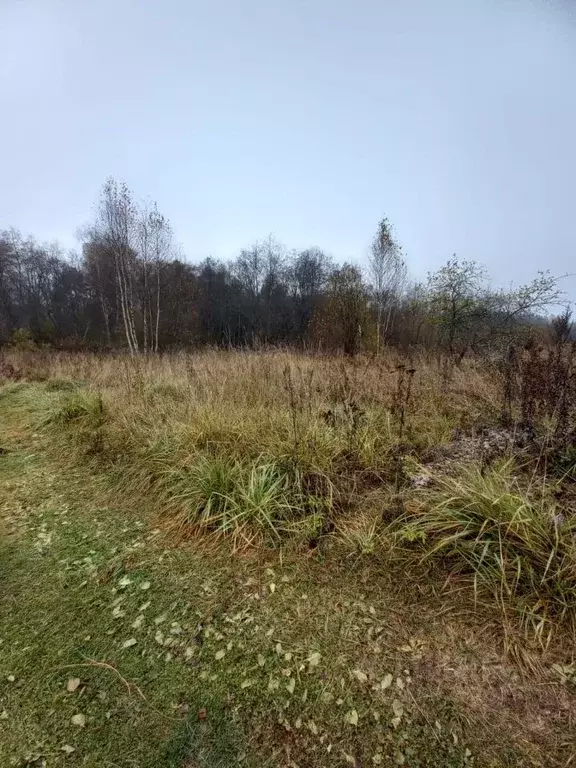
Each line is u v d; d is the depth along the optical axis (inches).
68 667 62.6
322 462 112.1
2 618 73.9
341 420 137.2
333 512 97.0
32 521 109.6
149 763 48.6
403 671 58.1
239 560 86.7
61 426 189.8
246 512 95.4
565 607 62.3
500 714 51.0
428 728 50.2
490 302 369.4
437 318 401.7
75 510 114.9
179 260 1047.6
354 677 57.9
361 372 213.5
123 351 634.2
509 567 70.3
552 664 56.8
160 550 93.0
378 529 88.2
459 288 381.4
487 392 158.1
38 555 93.5
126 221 673.6
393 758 47.4
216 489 105.6
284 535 92.9
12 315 1133.1
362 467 114.0
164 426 154.9
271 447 119.6
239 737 51.2
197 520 102.0
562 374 110.6
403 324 625.9
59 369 358.9
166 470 123.7
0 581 84.4
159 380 230.1
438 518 82.7
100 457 148.9
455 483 86.6
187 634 68.3
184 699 56.8
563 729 48.6
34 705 56.6
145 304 867.4
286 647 64.2
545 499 81.2
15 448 169.6
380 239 595.2
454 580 73.0
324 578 78.6
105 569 86.9
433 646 61.6
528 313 353.4
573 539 69.2
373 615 68.7
